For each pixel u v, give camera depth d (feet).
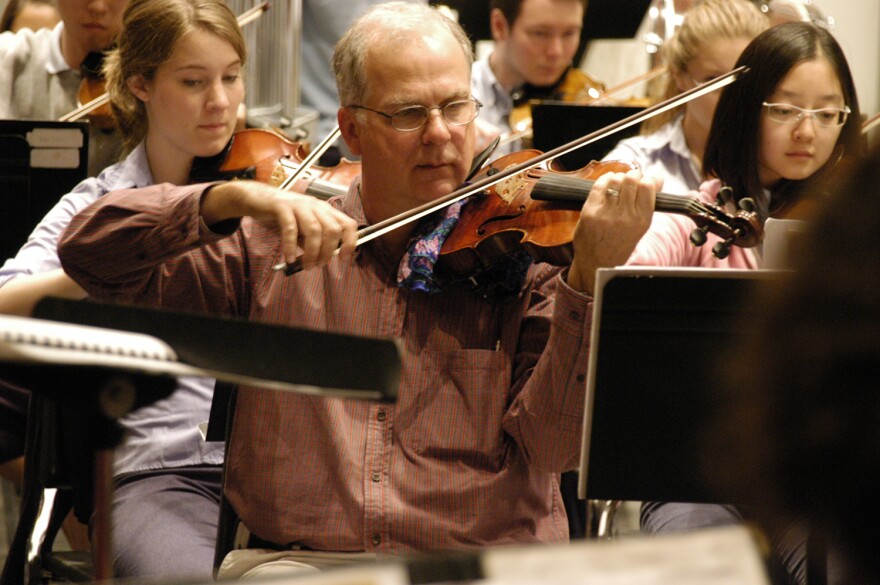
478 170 14.74
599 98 29.35
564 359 11.96
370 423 12.61
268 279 13.15
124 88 18.76
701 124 20.68
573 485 16.85
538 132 21.65
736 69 15.99
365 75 13.37
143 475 16.01
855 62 37.11
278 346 6.34
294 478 12.47
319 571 4.34
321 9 31.37
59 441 6.75
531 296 13.35
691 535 4.44
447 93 13.30
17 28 27.61
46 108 25.32
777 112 17.26
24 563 12.81
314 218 11.72
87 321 6.77
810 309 3.19
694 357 11.18
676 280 10.83
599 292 10.63
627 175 11.91
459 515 12.57
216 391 12.92
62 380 6.08
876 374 3.08
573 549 4.38
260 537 12.67
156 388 6.29
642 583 4.35
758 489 3.40
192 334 6.40
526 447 12.55
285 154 20.77
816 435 3.16
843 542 3.26
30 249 17.02
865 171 3.21
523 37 28.84
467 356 12.80
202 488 15.93
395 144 13.29
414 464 12.59
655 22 31.24
